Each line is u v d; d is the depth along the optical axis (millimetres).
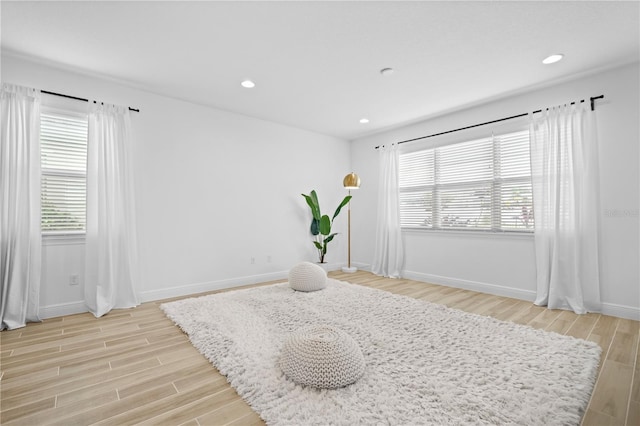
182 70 2855
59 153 2838
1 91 2500
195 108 3691
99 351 2035
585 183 2873
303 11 2025
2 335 2312
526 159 3371
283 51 2527
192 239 3633
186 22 2135
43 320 2654
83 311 2881
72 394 1535
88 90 2959
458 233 3924
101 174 2910
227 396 1524
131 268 3094
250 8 1991
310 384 1534
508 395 1447
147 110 3322
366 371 1693
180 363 1869
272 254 4426
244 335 2205
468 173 3863
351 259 5488
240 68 2818
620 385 1604
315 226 4871
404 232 4574
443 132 4105
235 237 4020
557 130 3035
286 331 2285
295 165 4730
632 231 2674
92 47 2453
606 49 2463
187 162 3611
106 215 2928
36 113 2635
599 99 2850
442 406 1379
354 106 3785
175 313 2727
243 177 4117
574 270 2906
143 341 2201
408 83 3133
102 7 1967
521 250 3375
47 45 2418
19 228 2525
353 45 2434
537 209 3188
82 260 2896
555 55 2561
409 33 2271
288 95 3447
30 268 2582
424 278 4289
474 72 2877
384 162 4805
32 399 1490
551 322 2590
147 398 1502
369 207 5180
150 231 3324
